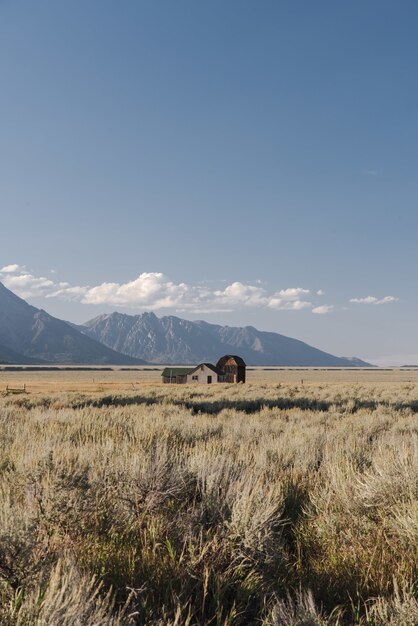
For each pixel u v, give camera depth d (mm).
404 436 10742
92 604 2662
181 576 3400
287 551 4305
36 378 142625
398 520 4328
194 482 5449
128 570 3465
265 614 3152
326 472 6809
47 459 4734
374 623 3004
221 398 30359
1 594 2756
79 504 4164
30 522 3412
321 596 3543
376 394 35938
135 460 5242
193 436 10938
